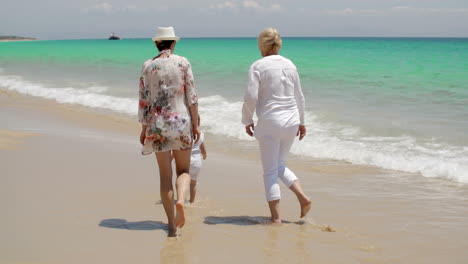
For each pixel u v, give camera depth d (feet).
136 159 20.38
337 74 57.62
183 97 11.60
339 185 17.52
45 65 90.94
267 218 13.52
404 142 23.97
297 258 10.50
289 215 13.87
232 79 56.03
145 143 11.76
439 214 13.97
